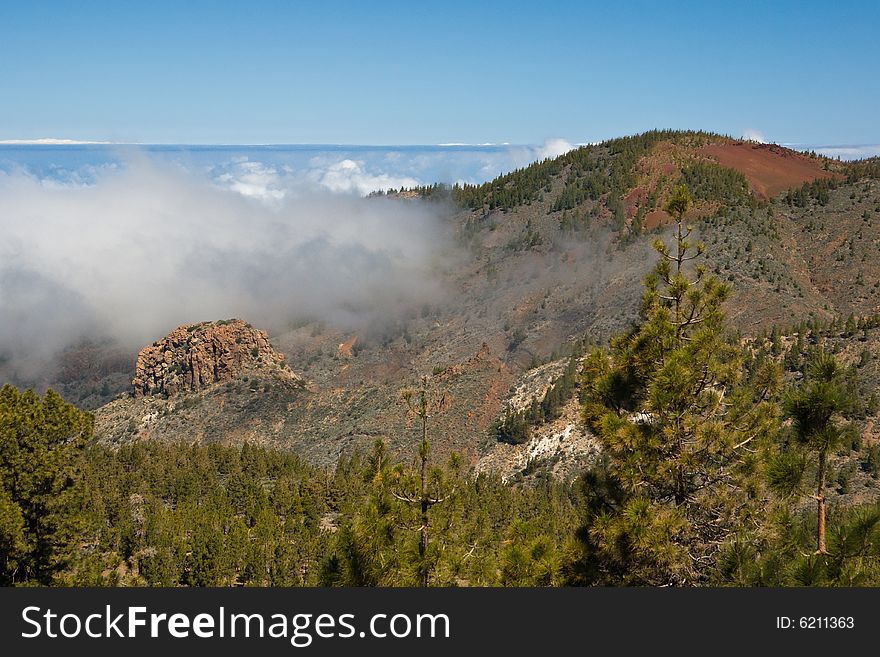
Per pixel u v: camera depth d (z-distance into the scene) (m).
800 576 16.11
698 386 20.69
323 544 65.12
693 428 19.81
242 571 66.25
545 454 122.12
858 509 16.14
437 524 22.34
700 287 21.98
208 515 79.75
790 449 16.56
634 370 21.50
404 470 23.11
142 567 65.31
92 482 84.75
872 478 80.06
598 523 19.73
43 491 36.78
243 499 94.75
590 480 21.88
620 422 20.11
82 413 38.88
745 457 19.64
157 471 105.38
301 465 124.62
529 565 20.34
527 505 82.75
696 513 20.19
